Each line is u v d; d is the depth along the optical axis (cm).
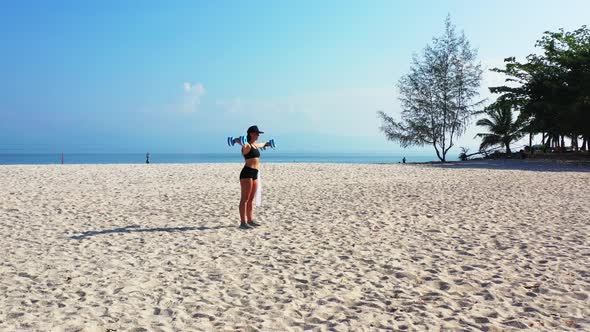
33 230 834
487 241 738
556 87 3553
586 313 432
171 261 630
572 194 1365
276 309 450
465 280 536
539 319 418
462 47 4303
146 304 464
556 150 4981
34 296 487
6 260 628
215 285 526
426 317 425
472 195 1346
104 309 448
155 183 1730
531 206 1116
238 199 1279
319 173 2288
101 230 841
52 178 1852
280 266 605
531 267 584
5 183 1622
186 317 428
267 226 885
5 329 396
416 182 1788
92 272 575
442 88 4322
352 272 575
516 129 4541
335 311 446
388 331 395
